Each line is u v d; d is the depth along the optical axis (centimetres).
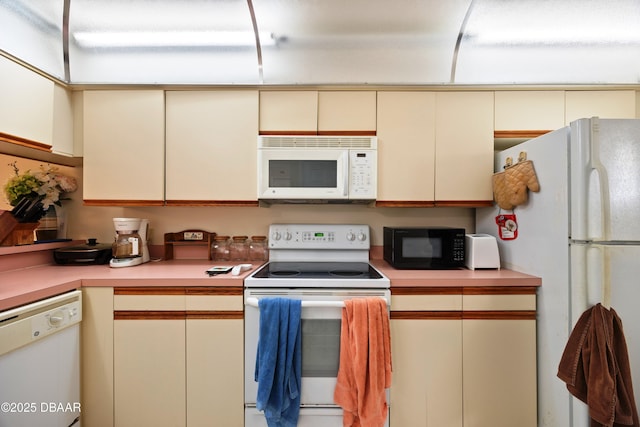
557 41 153
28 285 112
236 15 150
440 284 129
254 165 157
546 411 124
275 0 146
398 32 154
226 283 128
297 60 158
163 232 189
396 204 158
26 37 131
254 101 156
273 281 127
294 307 121
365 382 119
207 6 148
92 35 150
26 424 101
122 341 127
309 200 166
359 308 120
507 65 158
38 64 137
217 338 128
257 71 158
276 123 157
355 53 157
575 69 156
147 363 127
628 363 101
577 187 108
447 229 154
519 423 129
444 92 158
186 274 136
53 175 167
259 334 121
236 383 127
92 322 127
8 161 153
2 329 92
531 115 157
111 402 127
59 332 114
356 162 154
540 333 128
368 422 117
